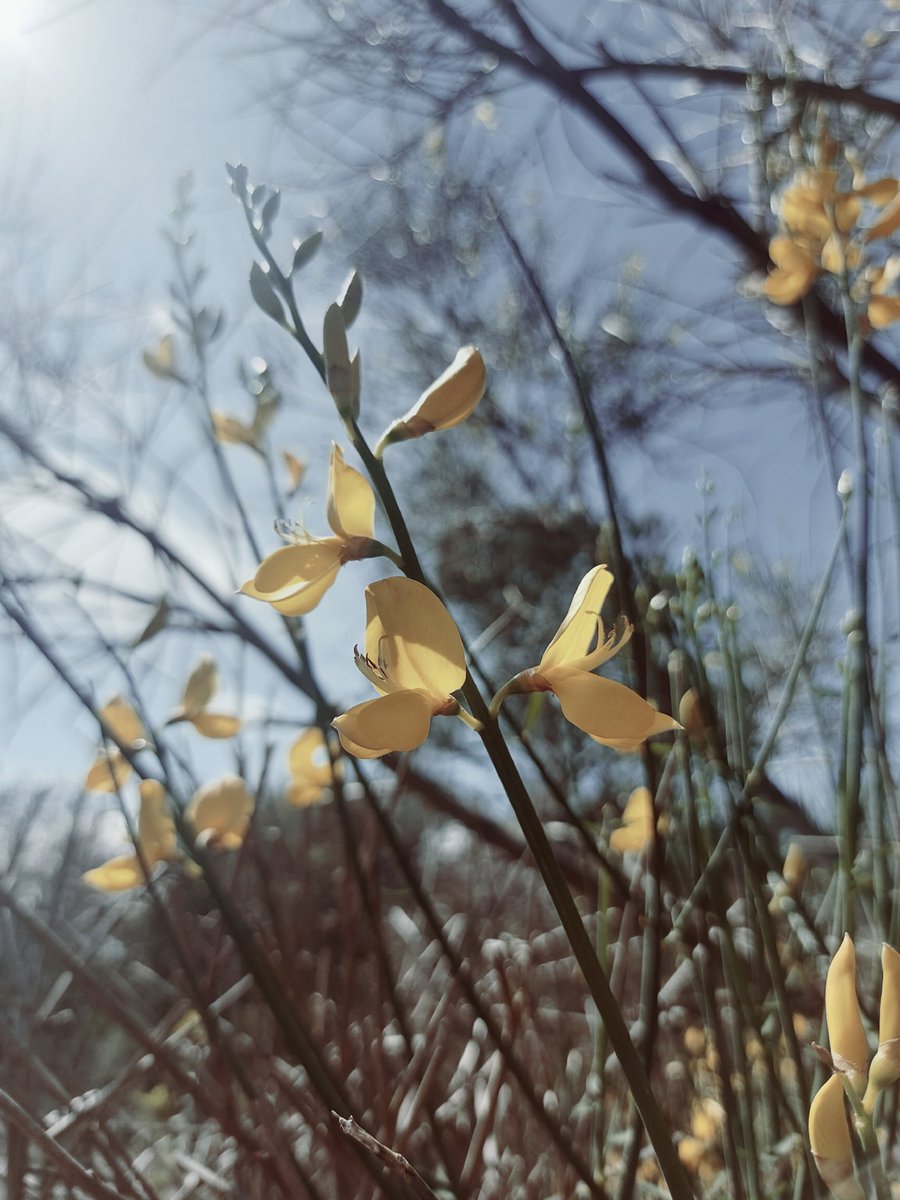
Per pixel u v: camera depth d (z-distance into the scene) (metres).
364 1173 0.19
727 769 0.20
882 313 0.25
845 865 0.19
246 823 0.23
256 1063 0.25
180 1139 0.27
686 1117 0.25
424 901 0.19
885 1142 0.17
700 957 0.19
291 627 0.24
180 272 0.30
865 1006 0.20
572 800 0.35
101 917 0.34
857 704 0.19
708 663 0.24
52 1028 0.30
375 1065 0.23
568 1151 0.16
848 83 0.48
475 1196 0.22
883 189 0.26
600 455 0.21
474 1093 0.27
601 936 0.22
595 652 0.14
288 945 0.24
